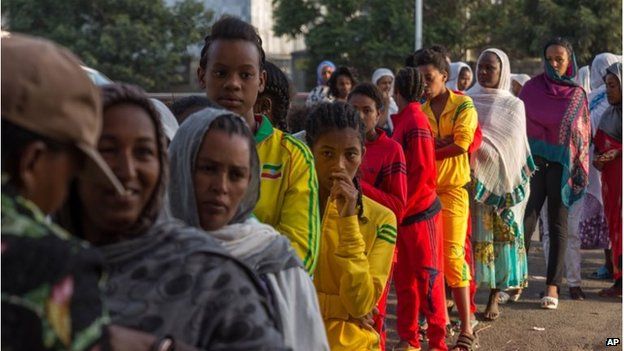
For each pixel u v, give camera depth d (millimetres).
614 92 7777
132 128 2076
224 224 2543
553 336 6711
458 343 6148
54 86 1690
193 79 31594
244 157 2533
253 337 2039
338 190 3707
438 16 29375
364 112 5105
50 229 1659
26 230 1619
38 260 1592
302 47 37844
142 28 29891
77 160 1767
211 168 2508
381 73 9711
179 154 2539
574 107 7578
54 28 29844
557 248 7508
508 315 7309
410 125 5609
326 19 29172
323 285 3818
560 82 7684
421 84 5723
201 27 31547
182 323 2023
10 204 1646
